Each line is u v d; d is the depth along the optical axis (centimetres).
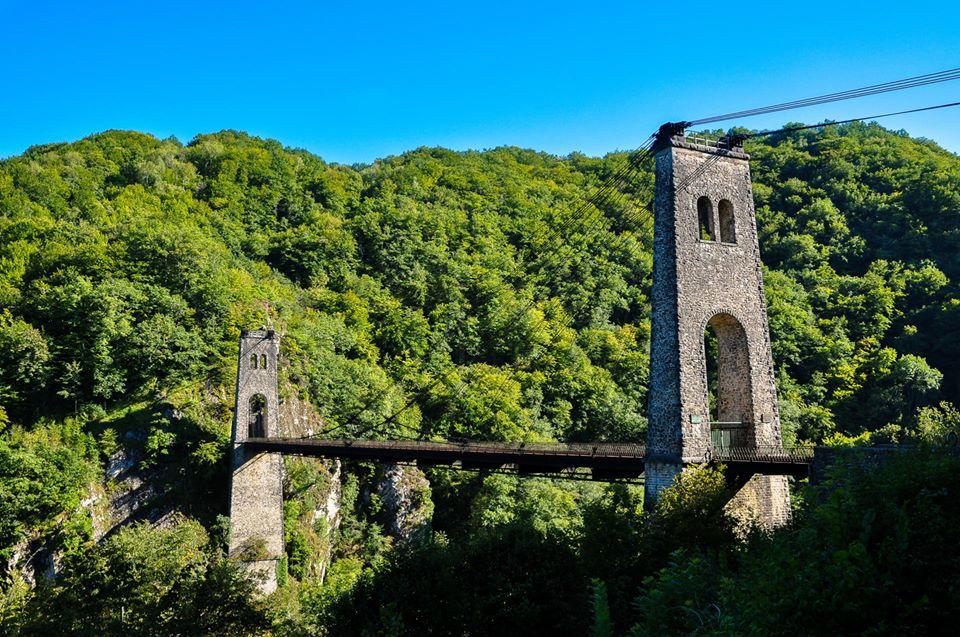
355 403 7969
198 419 6600
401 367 9219
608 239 11650
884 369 7950
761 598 1289
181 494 6066
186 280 8519
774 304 8844
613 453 3653
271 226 12762
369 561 6581
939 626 1324
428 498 7200
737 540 2769
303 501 6375
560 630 2597
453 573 2822
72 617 3038
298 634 3133
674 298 3378
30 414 6625
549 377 8944
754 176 12038
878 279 9188
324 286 10994
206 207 12512
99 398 6850
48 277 8150
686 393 3278
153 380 7025
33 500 5412
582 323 10225
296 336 8375
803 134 13812
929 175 10356
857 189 10925
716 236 3566
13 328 6962
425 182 15125
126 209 11238
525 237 12788
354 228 12419
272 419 6228
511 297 10812
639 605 1747
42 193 10950
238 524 5803
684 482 2966
